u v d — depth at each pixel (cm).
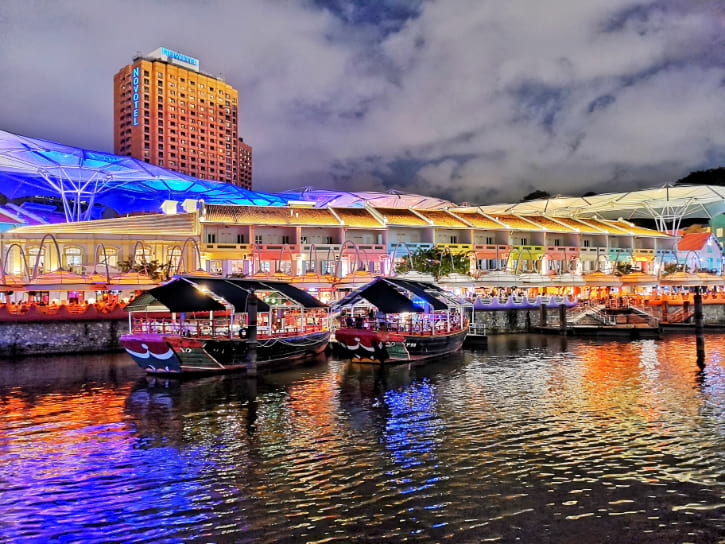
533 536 1201
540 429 1973
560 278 6316
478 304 5312
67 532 1245
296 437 1916
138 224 5466
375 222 6406
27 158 6166
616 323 5653
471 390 2678
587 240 7894
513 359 3719
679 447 1756
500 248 6956
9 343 3725
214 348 3008
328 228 6194
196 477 1554
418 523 1263
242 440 1889
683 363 3497
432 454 1719
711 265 8656
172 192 8531
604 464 1614
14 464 1666
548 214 9712
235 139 19088
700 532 1212
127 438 1923
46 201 11750
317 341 3750
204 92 17900
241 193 8681
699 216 9700
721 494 1402
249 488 1472
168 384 2844
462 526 1248
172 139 17038
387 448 1783
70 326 3894
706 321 6328
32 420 2162
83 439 1916
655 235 8338
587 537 1195
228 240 5778
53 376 3055
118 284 4400
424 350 3606
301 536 1211
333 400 2486
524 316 5528
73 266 4775
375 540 1189
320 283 5188
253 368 3044
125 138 16750
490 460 1658
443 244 6581
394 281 3750
